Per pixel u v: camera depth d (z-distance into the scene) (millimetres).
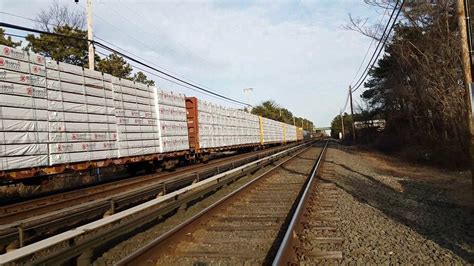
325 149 41000
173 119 19203
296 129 82000
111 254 6242
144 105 16500
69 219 7707
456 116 22953
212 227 7543
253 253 5859
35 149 10398
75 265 5594
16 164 9789
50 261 4926
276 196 11391
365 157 30484
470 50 9602
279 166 21359
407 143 34344
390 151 37125
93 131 12844
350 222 7824
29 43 32875
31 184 10969
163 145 17703
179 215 9344
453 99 22781
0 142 9406
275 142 51062
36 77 10695
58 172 11211
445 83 23984
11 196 13844
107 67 38500
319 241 6387
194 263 5527
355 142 59781
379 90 46812
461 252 5824
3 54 9711
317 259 5516
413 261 5430
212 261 5594
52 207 9570
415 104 32125
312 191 11688
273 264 4695
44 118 10820
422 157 25016
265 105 123938
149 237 7285
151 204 8328
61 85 11617
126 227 6816
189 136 22734
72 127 11883
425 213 8977
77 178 18047
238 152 35656
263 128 43531
